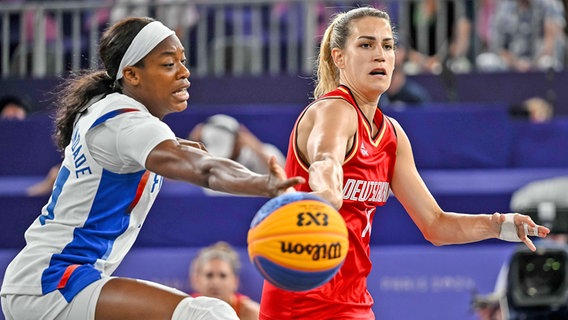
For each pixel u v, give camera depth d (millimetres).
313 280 6617
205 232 15766
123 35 8227
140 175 8156
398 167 8883
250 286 14555
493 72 19312
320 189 6918
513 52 20859
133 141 7539
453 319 14562
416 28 20281
